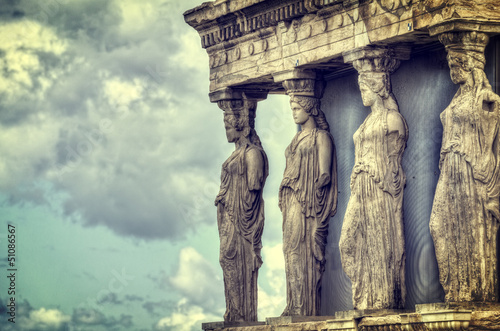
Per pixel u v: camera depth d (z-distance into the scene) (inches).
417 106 1197.7
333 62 1258.6
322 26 1237.7
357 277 1185.4
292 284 1282.0
